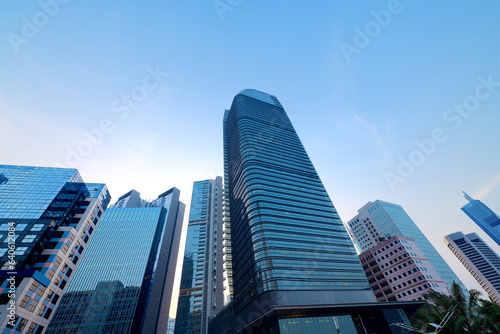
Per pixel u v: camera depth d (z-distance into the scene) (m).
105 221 174.75
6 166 90.38
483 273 199.50
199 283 155.75
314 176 116.44
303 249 78.12
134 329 133.25
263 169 103.75
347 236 91.88
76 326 121.38
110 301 132.25
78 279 139.62
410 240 114.25
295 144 134.25
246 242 84.19
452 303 37.19
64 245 71.88
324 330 59.31
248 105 153.88
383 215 155.25
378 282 112.88
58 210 78.94
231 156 138.00
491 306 34.16
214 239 180.12
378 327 67.25
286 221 85.19
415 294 97.00
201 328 134.62
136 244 161.62
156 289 153.75
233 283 94.62
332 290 69.19
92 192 97.38
